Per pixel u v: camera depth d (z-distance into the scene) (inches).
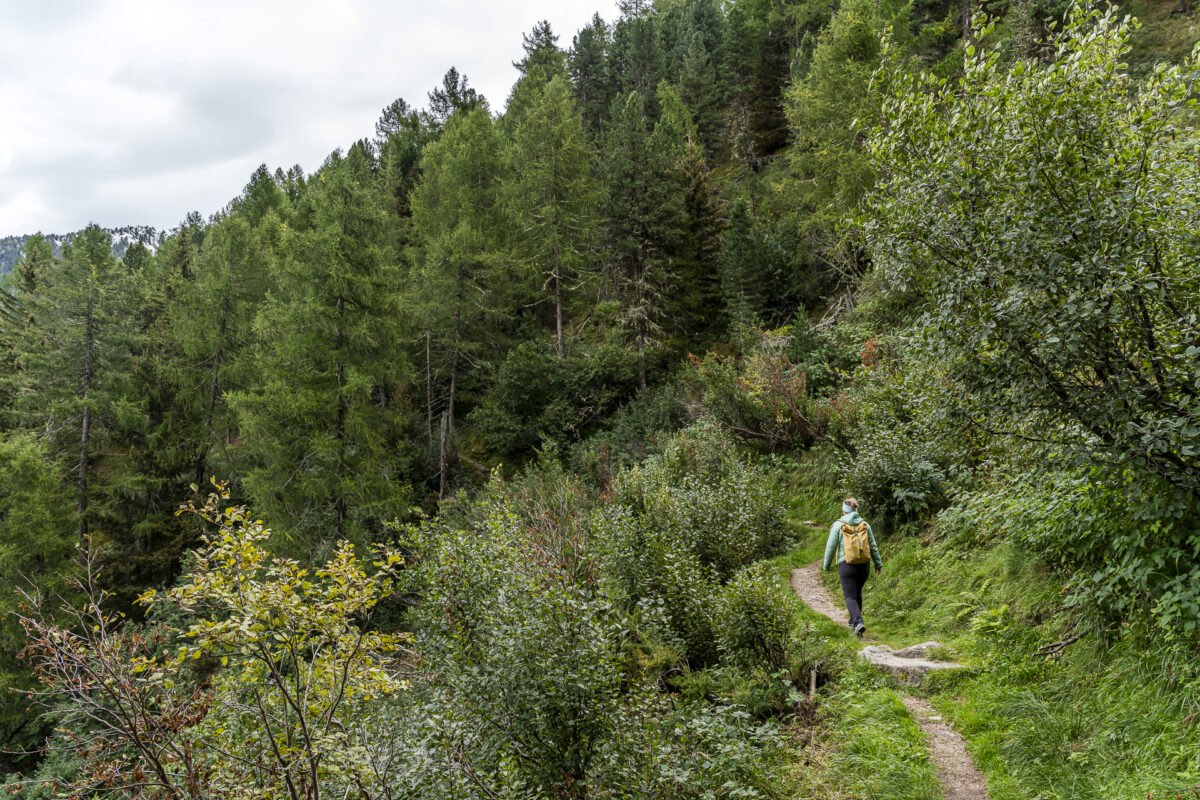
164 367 1279.5
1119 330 170.9
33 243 1861.5
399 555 160.6
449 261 1189.7
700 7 2369.6
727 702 252.4
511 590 227.8
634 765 177.9
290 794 138.3
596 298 1448.1
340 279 874.1
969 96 204.7
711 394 756.0
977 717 201.9
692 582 319.0
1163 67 175.6
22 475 956.0
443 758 177.3
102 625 139.9
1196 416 155.7
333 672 151.4
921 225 200.2
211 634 135.8
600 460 803.4
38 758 753.6
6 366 1518.2
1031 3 919.7
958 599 297.6
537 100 1480.1
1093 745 167.0
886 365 502.3
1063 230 175.0
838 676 253.3
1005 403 188.9
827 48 940.6
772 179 1444.4
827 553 308.7
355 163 1854.1
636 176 1181.1
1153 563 173.8
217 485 147.3
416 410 1272.1
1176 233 171.8
